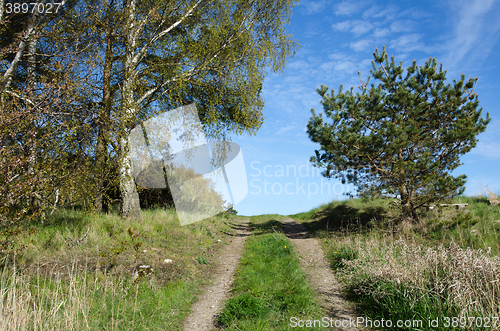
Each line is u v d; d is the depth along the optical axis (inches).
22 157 200.2
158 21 441.4
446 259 198.8
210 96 509.0
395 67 465.4
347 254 318.7
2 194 194.5
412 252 216.7
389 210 486.0
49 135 226.7
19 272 207.9
